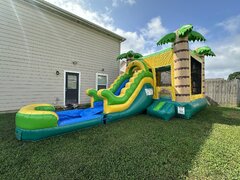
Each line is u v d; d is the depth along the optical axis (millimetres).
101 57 10586
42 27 7648
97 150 2744
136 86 5816
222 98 9312
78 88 9305
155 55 6566
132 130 3957
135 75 6102
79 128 3973
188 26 4879
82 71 9492
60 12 8102
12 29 6664
